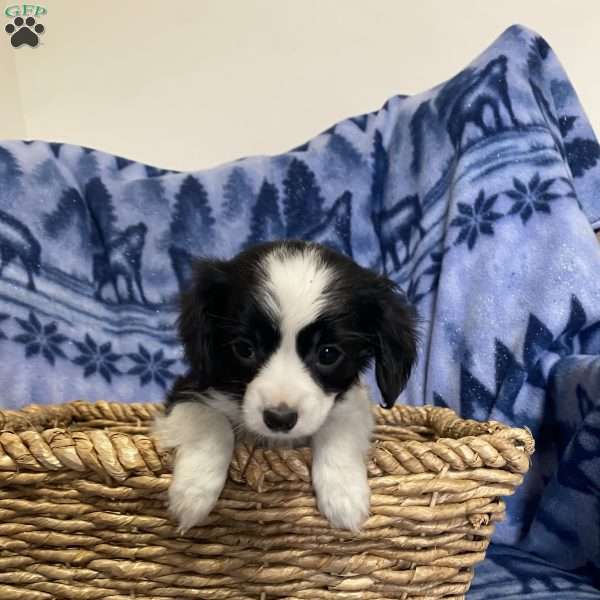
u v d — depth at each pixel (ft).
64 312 1.60
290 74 1.95
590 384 1.22
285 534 0.90
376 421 1.36
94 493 0.89
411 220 1.67
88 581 0.93
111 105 1.96
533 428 1.39
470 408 1.42
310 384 0.99
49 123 1.97
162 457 0.88
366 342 1.10
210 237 1.73
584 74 1.87
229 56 1.95
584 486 1.22
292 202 1.75
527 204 1.47
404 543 0.92
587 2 1.84
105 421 1.45
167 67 1.95
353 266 1.13
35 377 1.54
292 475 0.87
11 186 1.59
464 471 0.92
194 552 0.91
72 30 1.93
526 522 1.39
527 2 1.85
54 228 1.62
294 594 0.93
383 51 1.91
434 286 1.56
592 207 1.56
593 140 1.60
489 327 1.42
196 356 1.04
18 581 0.93
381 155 1.75
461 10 1.87
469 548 0.97
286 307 1.00
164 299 1.70
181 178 1.75
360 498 0.86
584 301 1.37
